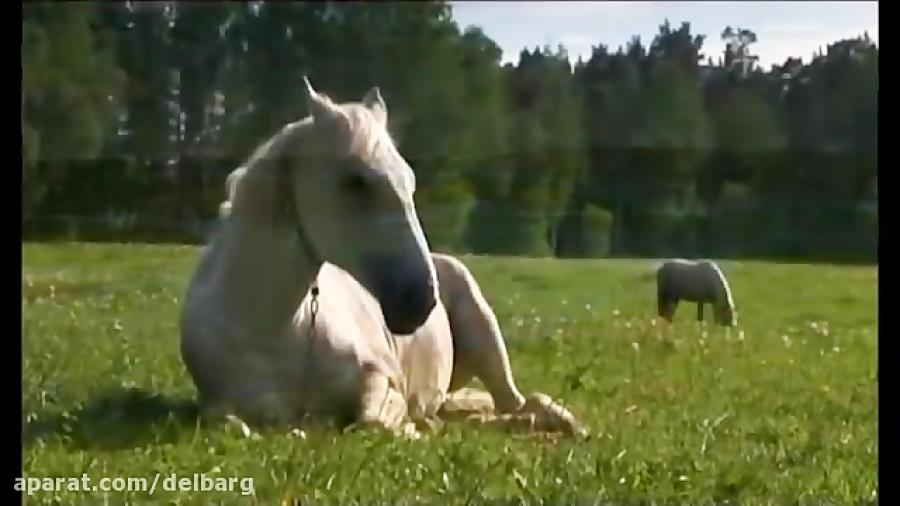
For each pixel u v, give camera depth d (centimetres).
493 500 441
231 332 582
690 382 746
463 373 717
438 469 478
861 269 1071
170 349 709
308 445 507
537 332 888
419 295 522
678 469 493
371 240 532
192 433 532
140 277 838
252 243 574
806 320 1034
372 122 550
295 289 575
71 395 605
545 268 980
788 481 492
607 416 637
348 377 594
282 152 558
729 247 1036
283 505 429
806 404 687
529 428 615
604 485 466
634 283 1028
